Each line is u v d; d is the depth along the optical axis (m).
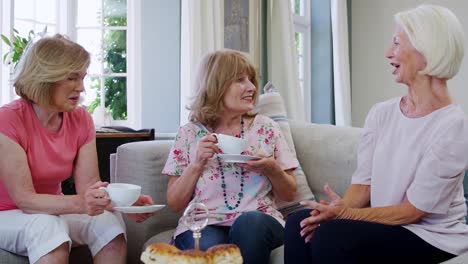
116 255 1.76
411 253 1.44
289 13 4.29
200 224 1.02
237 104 1.97
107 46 3.85
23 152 1.72
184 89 3.38
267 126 2.04
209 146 1.83
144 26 3.67
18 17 3.44
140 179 2.14
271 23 4.27
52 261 1.58
